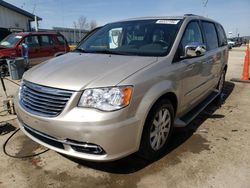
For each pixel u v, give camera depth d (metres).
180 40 3.98
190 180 3.17
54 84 3.04
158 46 3.90
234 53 28.25
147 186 3.06
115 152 2.94
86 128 2.82
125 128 2.92
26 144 4.02
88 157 2.95
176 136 4.35
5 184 3.08
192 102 4.57
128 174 3.27
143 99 3.08
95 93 2.89
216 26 6.04
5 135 4.33
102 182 3.12
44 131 3.09
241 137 4.36
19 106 3.40
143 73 3.18
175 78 3.69
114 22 4.92
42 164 3.48
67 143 2.97
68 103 2.90
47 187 3.04
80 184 3.09
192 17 4.68
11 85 8.49
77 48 4.57
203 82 4.90
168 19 4.43
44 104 3.05
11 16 22.34
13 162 3.52
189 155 3.73
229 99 6.73
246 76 9.27
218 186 3.07
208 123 4.97
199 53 3.94
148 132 3.28
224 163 3.54
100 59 3.61
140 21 4.58
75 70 3.26
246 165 3.50
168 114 3.70
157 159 3.60
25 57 10.67
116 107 2.87
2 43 11.60
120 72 3.13
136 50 3.92
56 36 12.30
